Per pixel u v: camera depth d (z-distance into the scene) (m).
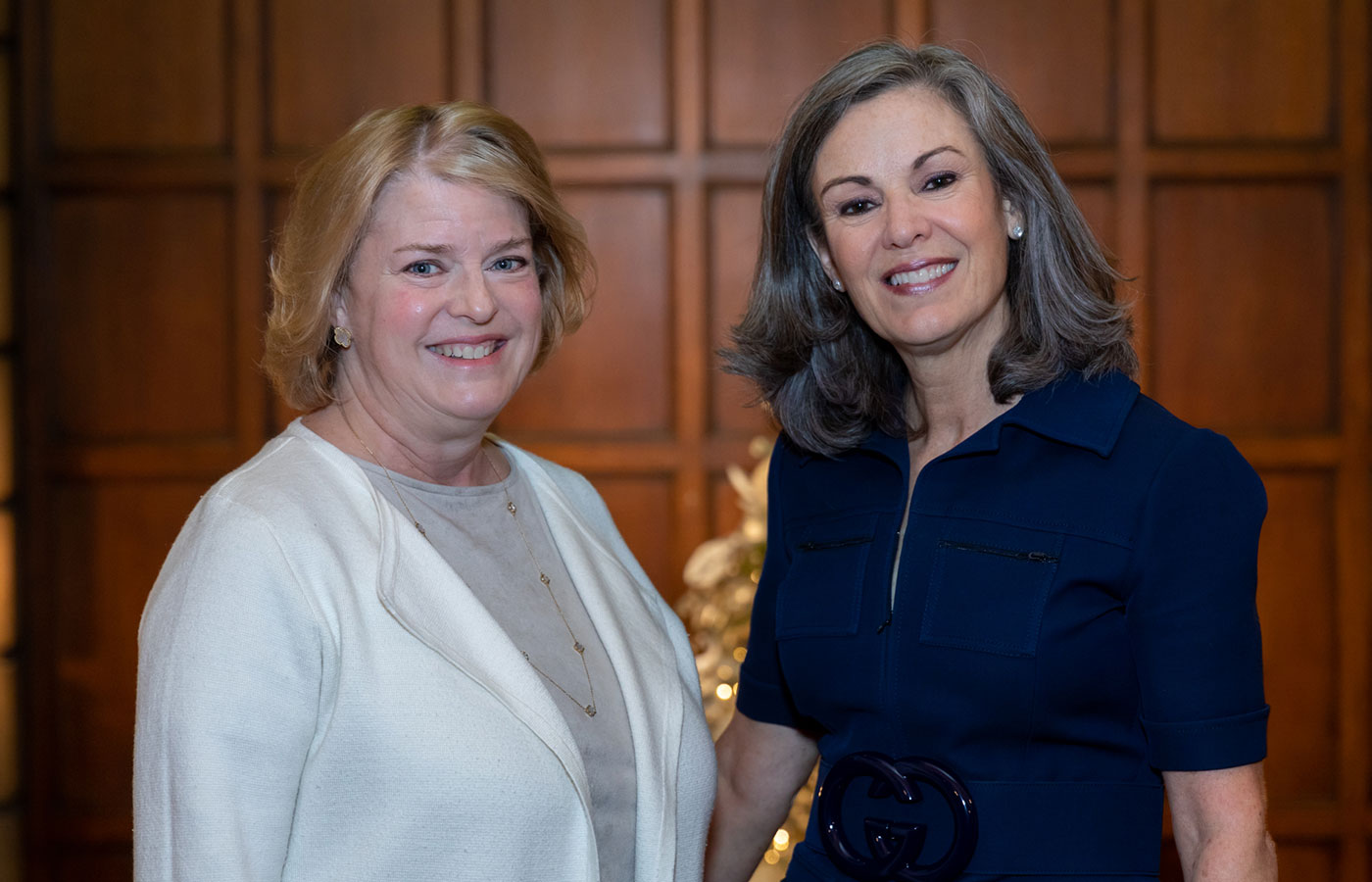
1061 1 3.18
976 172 1.38
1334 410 3.24
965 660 1.34
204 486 3.26
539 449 3.27
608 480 3.29
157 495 3.26
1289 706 3.26
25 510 3.24
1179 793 1.29
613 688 1.44
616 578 1.57
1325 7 3.18
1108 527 1.30
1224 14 3.18
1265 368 3.24
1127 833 1.32
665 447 3.25
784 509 1.62
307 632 1.22
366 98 3.21
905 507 1.47
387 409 1.40
